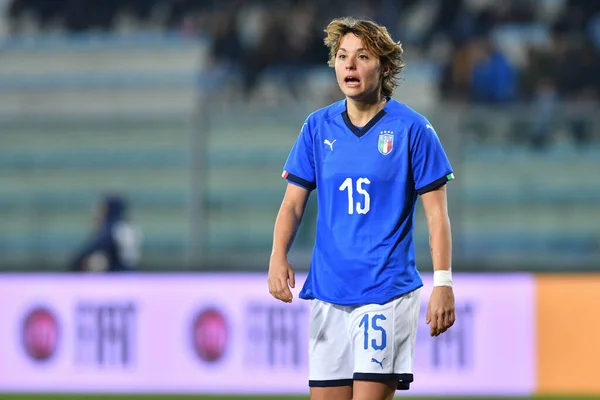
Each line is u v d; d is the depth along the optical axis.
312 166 15.00
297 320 31.52
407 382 14.55
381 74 14.67
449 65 46.00
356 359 14.46
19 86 47.09
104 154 34.94
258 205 34.12
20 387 32.81
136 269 34.56
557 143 33.31
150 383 32.22
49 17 54.16
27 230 35.47
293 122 34.25
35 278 32.97
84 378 32.56
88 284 32.75
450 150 33.25
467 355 31.00
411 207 14.66
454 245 33.12
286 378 31.45
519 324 31.12
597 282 31.08
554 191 33.12
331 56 14.97
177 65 48.75
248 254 34.00
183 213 34.38
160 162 34.53
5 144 35.44
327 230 14.71
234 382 31.75
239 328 31.83
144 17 53.78
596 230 33.22
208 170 34.41
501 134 33.25
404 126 14.49
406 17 51.69
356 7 50.47
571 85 44.62
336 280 14.62
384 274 14.44
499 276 31.27
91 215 35.09
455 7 49.12
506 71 43.75
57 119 35.12
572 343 31.02
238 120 34.34
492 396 30.95
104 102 46.78
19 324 32.97
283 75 47.84
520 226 33.19
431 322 14.16
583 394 30.94
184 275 32.25
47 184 35.34
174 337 32.19
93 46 49.03
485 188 33.19
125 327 32.41
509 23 51.53
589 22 47.69
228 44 49.12
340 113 14.83
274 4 51.38
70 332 32.72
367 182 14.45
